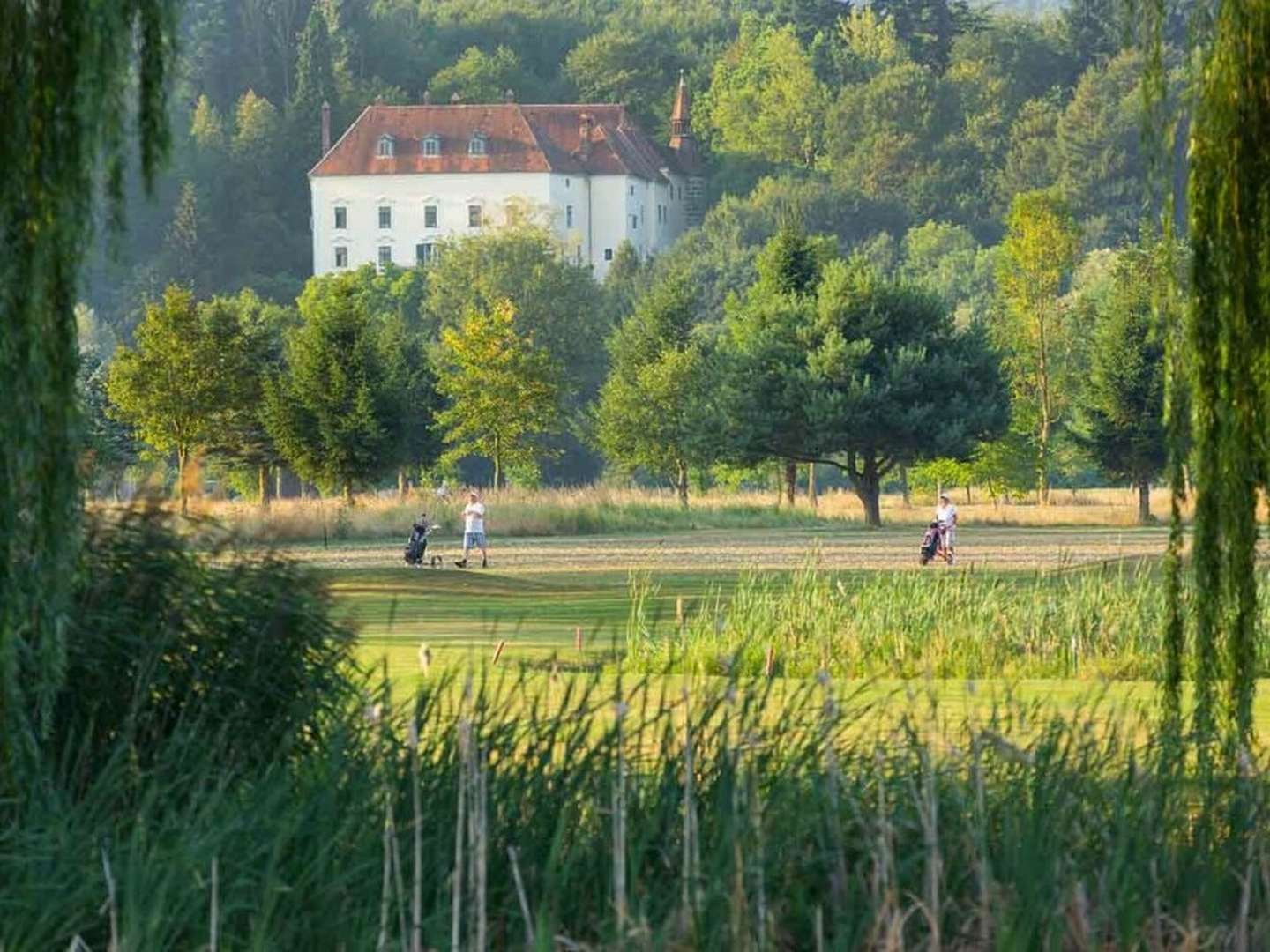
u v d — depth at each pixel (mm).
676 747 25938
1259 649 55125
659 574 122938
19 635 22625
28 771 23391
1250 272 25812
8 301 21656
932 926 21812
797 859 23406
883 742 26984
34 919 21688
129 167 22750
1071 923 22516
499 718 28031
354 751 25969
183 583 27688
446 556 148750
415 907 21422
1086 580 75125
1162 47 26344
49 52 21969
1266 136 25922
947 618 67562
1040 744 26734
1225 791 25750
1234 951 23109
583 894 23469
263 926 21188
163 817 24547
